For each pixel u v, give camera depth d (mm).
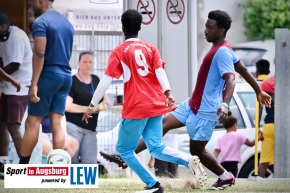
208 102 32938
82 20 47375
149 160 44906
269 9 57531
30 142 44562
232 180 33875
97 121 46688
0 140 44625
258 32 57406
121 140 28438
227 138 47719
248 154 48875
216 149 47906
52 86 44281
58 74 44250
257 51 57188
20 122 44750
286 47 46219
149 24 45000
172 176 41281
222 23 32656
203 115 33062
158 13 44969
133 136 28328
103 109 47531
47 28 43969
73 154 46094
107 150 47656
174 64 45000
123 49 28375
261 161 48750
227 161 47656
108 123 47812
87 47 47406
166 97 27953
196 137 33250
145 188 28562
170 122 33594
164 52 44969
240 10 56969
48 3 44562
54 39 44062
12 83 44750
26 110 44719
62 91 44750
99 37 47594
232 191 33406
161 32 44938
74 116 46031
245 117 50125
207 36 32969
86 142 46375
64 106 44969
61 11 47000
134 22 28562
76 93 46125
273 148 48656
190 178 34281
